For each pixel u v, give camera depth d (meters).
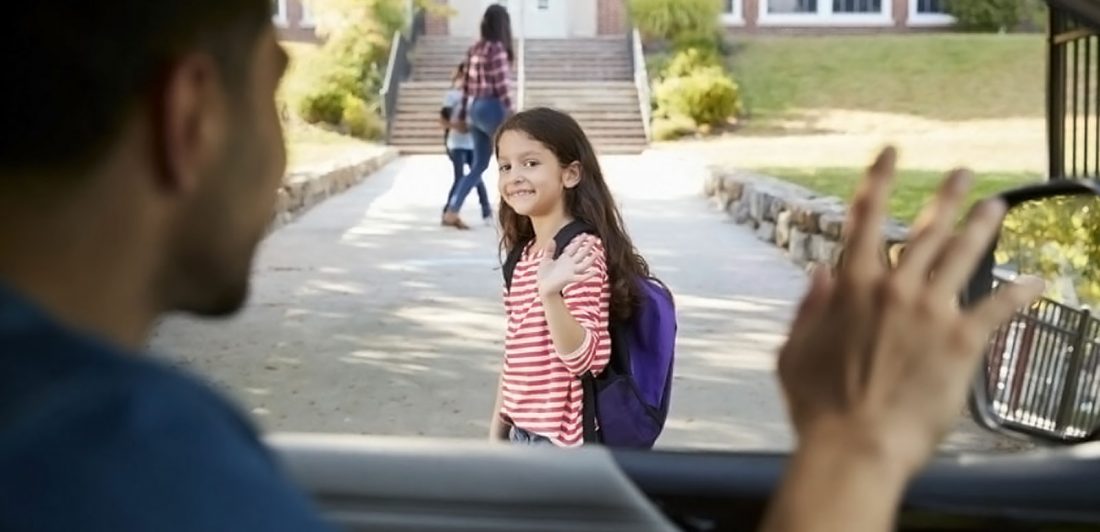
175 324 8.12
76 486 0.83
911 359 1.07
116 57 0.92
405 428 6.02
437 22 35.81
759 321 8.59
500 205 3.58
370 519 1.69
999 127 25.25
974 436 3.70
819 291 1.13
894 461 1.05
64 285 0.93
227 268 1.03
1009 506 1.60
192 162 0.97
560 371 3.32
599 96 29.56
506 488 1.70
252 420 0.99
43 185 0.91
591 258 3.24
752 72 30.47
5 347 0.89
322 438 1.78
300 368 7.16
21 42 0.90
